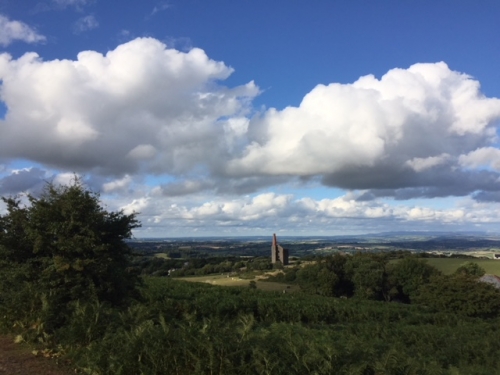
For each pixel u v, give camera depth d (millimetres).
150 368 6762
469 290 46906
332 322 28938
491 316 46156
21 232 12844
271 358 6695
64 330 8938
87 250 12172
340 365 6793
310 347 7039
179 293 31125
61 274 11641
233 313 25109
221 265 84938
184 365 6820
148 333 7348
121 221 13461
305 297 40281
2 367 7562
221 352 6781
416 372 7430
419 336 18547
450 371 9797
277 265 87500
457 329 23375
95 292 11484
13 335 9742
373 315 31375
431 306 48531
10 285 11688
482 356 14516
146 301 17875
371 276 62312
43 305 9781
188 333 7301
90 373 7000
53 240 12281
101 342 7734
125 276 13258
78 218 12430
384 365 7074
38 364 7832
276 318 26469
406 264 63656
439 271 65812
